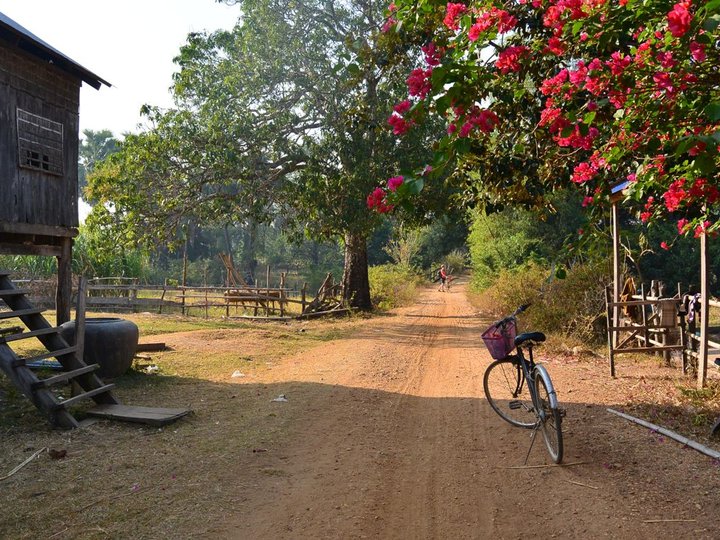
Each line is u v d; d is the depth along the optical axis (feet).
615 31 14.38
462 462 17.90
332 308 73.15
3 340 21.24
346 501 14.96
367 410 24.40
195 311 74.69
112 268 82.74
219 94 65.10
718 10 10.41
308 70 67.67
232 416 23.12
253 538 12.92
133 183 67.36
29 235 28.58
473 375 32.07
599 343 42.32
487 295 79.30
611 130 17.15
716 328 37.93
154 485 15.81
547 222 81.30
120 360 29.76
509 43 20.10
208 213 71.31
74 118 30.55
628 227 77.36
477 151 20.98
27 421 21.61
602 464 17.19
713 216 22.85
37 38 27.12
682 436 19.19
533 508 14.44
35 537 12.80
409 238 140.15
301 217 71.72
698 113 13.64
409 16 17.31
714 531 12.89
